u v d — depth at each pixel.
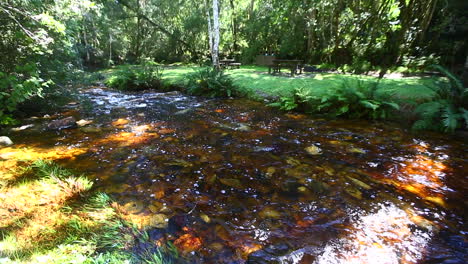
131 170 4.06
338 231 2.72
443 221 2.90
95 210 2.98
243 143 5.28
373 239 2.61
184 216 2.93
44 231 2.59
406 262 2.33
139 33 26.41
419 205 3.20
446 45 12.83
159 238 2.57
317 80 10.34
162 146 5.10
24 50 6.22
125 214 2.93
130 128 6.29
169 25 27.05
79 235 2.56
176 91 11.30
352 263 2.30
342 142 5.31
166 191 3.46
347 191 3.50
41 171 3.91
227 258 2.35
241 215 2.98
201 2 24.42
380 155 4.68
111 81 12.76
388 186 3.63
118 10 23.70
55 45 6.88
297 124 6.55
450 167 4.20
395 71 12.56
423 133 5.81
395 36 14.45
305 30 17.47
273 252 2.43
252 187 3.60
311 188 3.58
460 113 5.70
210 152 4.81
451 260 2.35
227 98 9.84
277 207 3.14
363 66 13.24
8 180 3.63
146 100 9.71
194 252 2.40
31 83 5.77
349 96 7.03
